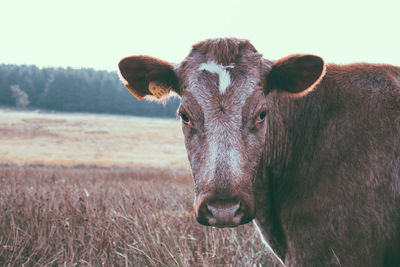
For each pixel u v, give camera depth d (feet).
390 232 9.14
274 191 10.93
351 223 9.25
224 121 8.71
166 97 10.44
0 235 15.03
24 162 114.83
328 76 10.50
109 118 353.51
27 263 13.12
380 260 9.25
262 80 9.48
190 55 9.66
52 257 13.33
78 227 15.24
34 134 240.12
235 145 8.57
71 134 248.32
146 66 10.12
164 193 28.02
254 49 9.82
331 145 9.89
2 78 412.57
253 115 8.92
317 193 9.77
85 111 403.13
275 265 14.32
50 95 407.23
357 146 9.52
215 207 8.17
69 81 414.62
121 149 195.42
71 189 23.57
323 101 10.36
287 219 10.35
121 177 54.75
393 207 9.12
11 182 28.48
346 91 10.13
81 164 118.83
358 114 9.78
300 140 10.54
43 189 24.57
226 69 9.09
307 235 9.86
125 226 15.05
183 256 12.82
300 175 10.26
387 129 9.39
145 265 13.29
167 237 13.79
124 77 10.37
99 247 13.97
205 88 8.98
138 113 404.98
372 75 10.12
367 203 9.20
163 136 259.80
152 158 162.71
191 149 9.09
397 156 9.17
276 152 10.82
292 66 9.71
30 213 16.10
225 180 8.27
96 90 413.80
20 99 394.32
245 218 8.38
